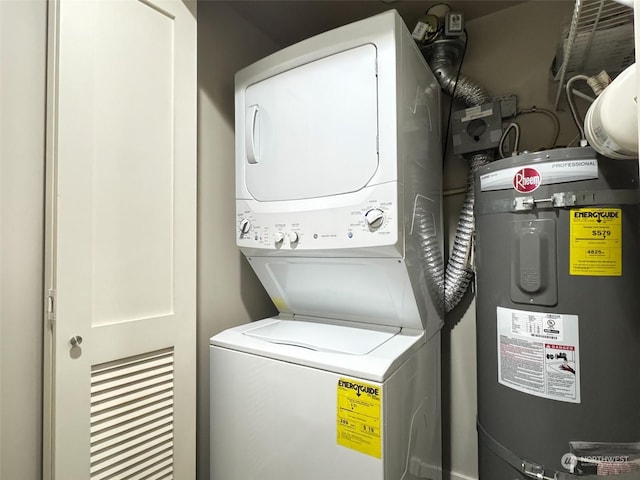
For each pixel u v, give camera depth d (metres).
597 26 1.24
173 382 1.34
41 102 1.11
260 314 1.99
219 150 1.75
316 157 1.35
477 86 1.79
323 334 1.46
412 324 1.48
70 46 1.06
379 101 1.22
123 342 1.18
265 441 1.29
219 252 1.74
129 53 1.22
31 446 1.08
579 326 1.11
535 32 1.77
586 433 1.11
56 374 1.02
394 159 1.18
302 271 1.56
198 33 1.65
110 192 1.16
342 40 1.30
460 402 1.89
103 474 1.13
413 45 1.38
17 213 1.06
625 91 0.76
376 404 1.06
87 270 1.09
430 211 1.59
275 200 1.47
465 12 1.87
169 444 1.32
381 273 1.35
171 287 1.34
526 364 1.20
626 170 1.08
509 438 1.25
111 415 1.15
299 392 1.21
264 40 2.04
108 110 1.15
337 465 1.12
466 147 1.74
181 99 1.38
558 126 1.71
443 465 1.93
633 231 1.09
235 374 1.38
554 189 1.14
